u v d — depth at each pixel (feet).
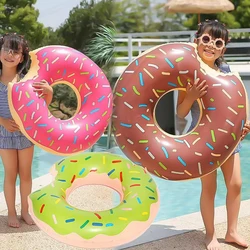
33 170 27.14
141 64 11.87
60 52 12.16
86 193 18.39
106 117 12.02
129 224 10.86
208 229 13.44
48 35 75.25
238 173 13.33
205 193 13.34
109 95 12.12
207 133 11.60
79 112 12.16
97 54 43.04
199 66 11.80
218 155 11.57
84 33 62.08
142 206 11.21
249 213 15.67
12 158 14.71
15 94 11.58
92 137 11.85
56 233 10.84
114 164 12.52
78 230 10.68
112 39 44.14
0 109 14.19
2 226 14.97
